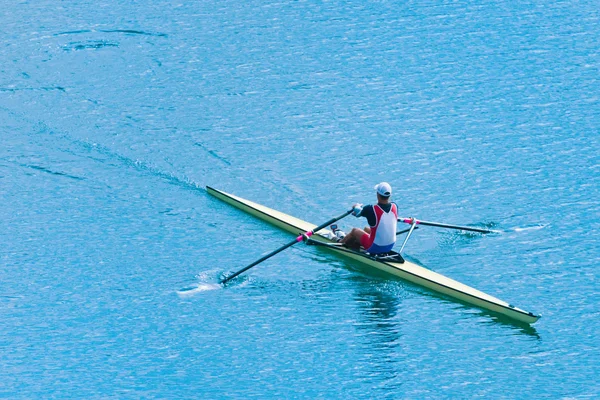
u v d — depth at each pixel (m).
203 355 70.12
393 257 80.75
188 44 140.12
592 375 67.12
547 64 131.88
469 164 102.81
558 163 102.69
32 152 106.50
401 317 74.94
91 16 152.50
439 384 66.44
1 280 80.69
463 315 74.94
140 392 65.69
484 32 144.75
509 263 82.50
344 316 75.12
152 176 101.12
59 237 88.38
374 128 112.25
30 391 65.75
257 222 91.62
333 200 94.88
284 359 69.69
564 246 85.38
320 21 149.88
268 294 78.56
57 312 75.88
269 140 109.38
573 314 74.69
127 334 72.88
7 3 159.38
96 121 114.56
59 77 128.00
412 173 100.69
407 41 141.12
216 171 101.81
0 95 121.62
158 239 88.06
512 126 112.56
